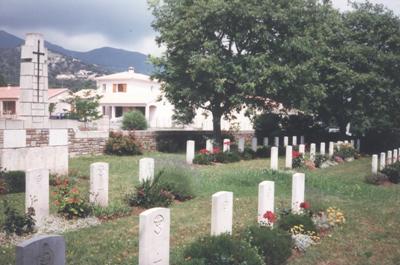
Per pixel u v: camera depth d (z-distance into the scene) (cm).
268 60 2878
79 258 901
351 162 3073
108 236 1055
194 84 2991
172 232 1122
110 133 2703
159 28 3091
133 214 1306
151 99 5997
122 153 2664
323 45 3195
